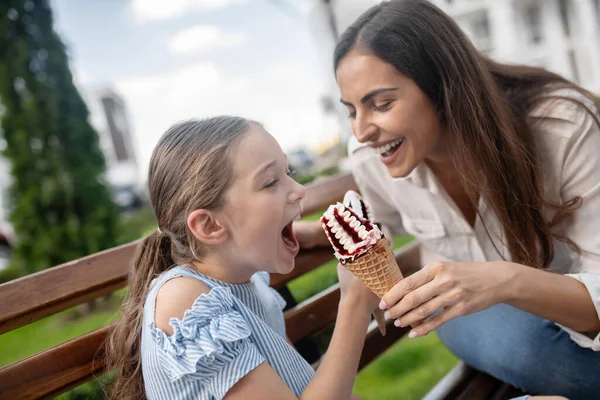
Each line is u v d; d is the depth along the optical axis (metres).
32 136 5.84
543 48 13.99
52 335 5.12
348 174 1.96
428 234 1.72
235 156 1.09
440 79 1.31
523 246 1.42
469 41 1.39
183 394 0.99
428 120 1.34
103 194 6.13
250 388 0.95
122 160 23.53
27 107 5.81
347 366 1.09
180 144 1.14
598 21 13.09
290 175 1.22
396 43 1.27
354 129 1.38
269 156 1.11
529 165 1.37
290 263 1.17
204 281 1.10
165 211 1.15
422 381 2.68
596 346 1.27
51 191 5.84
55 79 5.95
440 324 1.06
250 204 1.08
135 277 1.20
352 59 1.30
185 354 0.94
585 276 1.21
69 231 5.88
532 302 1.14
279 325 1.31
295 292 2.85
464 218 1.59
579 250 1.40
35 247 5.89
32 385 1.07
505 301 1.13
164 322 1.01
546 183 1.42
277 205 1.10
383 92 1.28
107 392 1.24
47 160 5.87
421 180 1.56
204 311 0.99
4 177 5.99
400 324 1.06
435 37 1.31
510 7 13.99
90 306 5.80
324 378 1.06
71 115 6.04
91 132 6.17
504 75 1.54
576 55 13.55
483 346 1.56
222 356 0.95
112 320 1.24
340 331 1.13
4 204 6.04
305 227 1.58
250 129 1.14
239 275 1.19
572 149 1.35
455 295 1.04
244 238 1.10
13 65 5.77
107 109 23.12
